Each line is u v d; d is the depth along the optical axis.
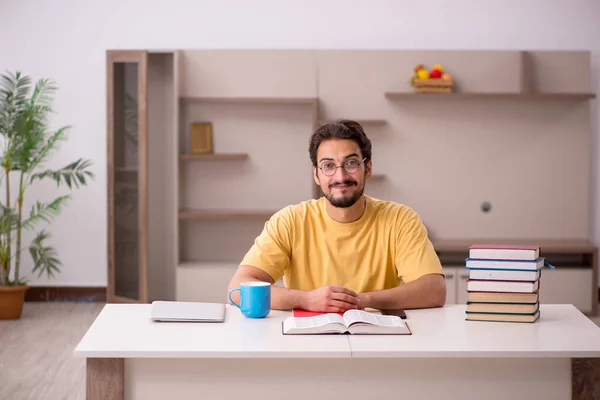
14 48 6.04
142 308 2.52
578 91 5.92
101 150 6.10
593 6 6.04
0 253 5.49
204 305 2.48
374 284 2.71
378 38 6.07
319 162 2.54
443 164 5.93
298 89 5.91
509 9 6.05
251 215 5.75
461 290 5.61
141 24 6.05
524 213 5.96
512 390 2.11
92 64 6.06
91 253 6.15
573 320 2.37
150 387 2.09
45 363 4.34
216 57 5.89
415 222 2.72
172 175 6.02
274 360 2.08
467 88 5.92
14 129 5.36
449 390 2.11
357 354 2.03
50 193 6.11
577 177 5.93
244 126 5.96
